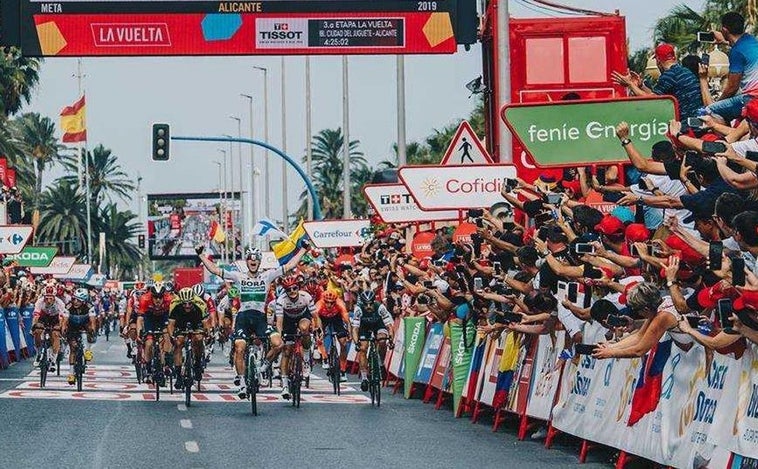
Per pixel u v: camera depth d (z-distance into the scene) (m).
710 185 16.12
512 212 27.66
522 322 21.50
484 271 24.45
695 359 15.98
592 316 17.02
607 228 18.31
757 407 14.27
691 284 15.56
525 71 32.56
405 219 36.44
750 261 14.95
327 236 51.47
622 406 18.05
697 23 45.34
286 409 28.58
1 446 21.08
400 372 34.41
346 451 20.58
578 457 19.66
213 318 32.81
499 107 29.77
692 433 15.82
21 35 33.25
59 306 37.41
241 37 33.44
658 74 24.31
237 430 23.88
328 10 33.47
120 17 33.31
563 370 20.66
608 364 18.73
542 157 21.42
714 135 18.61
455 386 26.84
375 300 31.67
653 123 21.19
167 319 34.09
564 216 22.20
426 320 31.95
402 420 25.97
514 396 23.06
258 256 28.41
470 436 22.84
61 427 24.19
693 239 15.26
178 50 33.38
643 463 18.33
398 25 33.47
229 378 39.78
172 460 19.38
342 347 37.72
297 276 38.31
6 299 45.72
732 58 18.84
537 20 32.62
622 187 20.42
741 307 13.41
